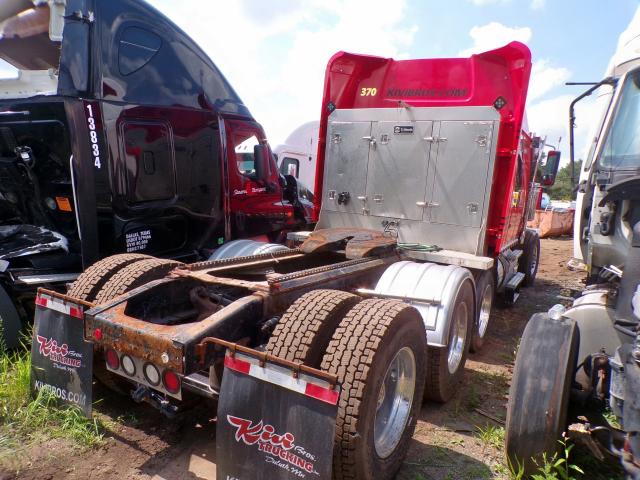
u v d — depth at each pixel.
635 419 2.20
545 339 2.81
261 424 2.30
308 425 2.20
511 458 2.80
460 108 5.26
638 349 2.22
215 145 5.89
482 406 4.14
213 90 5.88
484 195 5.21
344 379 2.53
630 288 2.46
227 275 3.84
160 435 3.30
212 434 3.36
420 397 3.29
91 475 2.81
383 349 2.63
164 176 5.23
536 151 8.16
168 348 2.46
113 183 4.67
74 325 3.02
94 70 4.45
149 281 3.48
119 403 3.66
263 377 2.31
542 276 10.88
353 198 6.02
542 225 19.03
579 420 3.01
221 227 6.13
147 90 5.00
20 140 4.63
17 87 5.02
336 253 5.06
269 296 3.02
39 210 5.12
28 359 3.78
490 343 5.91
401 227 5.74
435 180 5.48
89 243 4.48
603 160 3.52
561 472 2.74
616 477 3.00
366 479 2.59
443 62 5.65
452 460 3.26
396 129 5.66
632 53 3.80
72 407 3.07
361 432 2.49
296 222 7.83
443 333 3.87
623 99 3.52
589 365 2.87
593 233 3.38
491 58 5.24
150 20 5.00
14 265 4.48
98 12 4.45
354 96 6.27
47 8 4.87
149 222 5.16
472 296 4.54
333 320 2.80
